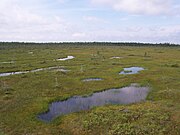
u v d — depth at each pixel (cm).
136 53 10850
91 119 2416
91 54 10369
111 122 2309
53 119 2550
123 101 3209
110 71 5484
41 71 5606
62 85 4084
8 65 6725
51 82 4312
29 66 6525
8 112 2734
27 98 3288
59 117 2591
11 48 15225
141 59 8019
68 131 2223
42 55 9875
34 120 2511
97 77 4825
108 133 2080
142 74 4984
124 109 2725
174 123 2231
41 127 2328
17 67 6359
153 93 3481
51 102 3216
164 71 5231
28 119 2528
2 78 4741
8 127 2312
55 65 6762
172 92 3338
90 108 2880
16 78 4725
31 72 5488
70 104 3127
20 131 2225
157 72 5141
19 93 3559
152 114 2458
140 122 2277
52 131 2228
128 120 2347
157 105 2817
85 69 5825
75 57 9094
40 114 2734
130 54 10256
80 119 2462
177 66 6088
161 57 8681
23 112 2734
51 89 3806
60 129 2277
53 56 9462
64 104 3130
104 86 4053
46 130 2252
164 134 2028
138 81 4381
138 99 3266
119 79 4594
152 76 4716
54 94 3531
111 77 4784
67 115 2644
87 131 2173
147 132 2059
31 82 4319
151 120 2305
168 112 2516
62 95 3488
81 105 3073
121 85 4119
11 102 3095
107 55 9781
